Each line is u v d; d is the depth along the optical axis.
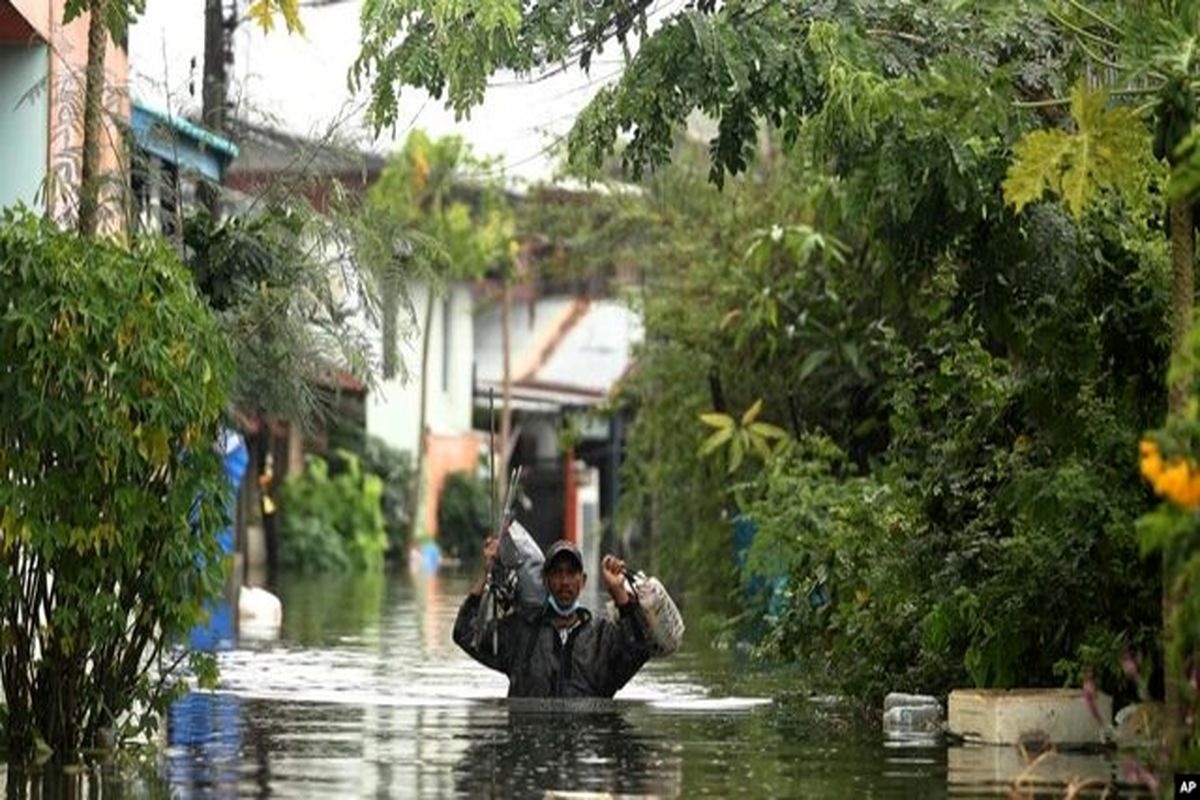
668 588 53.56
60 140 33.44
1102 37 23.88
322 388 32.81
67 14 25.02
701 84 25.50
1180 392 19.83
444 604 58.66
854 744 24.20
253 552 88.31
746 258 47.78
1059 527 25.64
